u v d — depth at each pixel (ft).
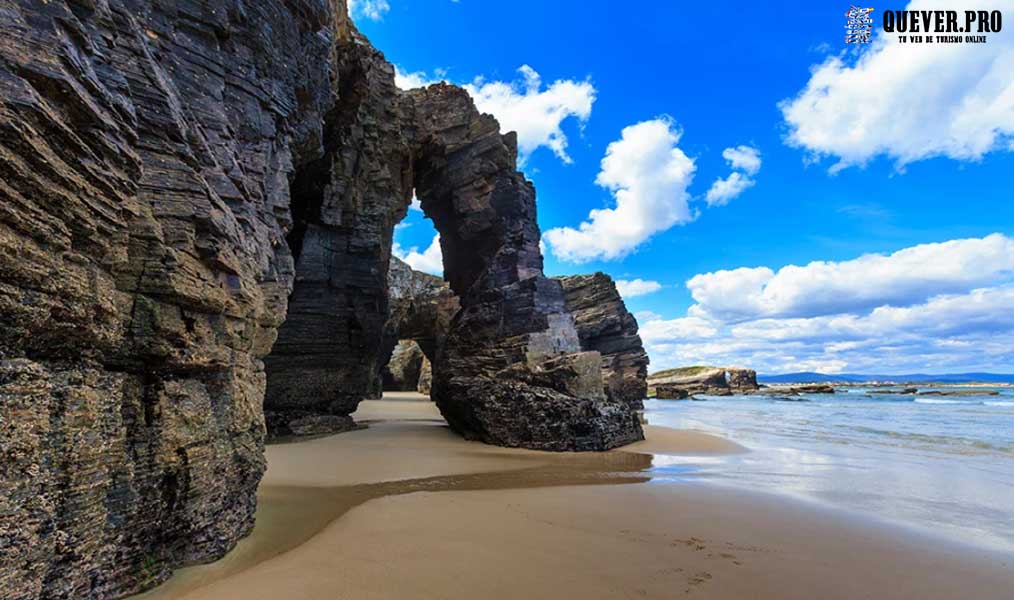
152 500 22.33
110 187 20.56
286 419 80.02
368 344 92.38
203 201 26.91
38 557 16.42
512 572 25.71
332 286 86.79
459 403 82.94
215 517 26.37
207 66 35.60
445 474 53.78
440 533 32.09
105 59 23.48
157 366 23.58
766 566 28.02
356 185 90.12
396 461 60.13
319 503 40.09
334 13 70.13
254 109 41.06
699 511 39.34
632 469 58.44
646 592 23.89
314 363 84.99
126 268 22.65
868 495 46.19
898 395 334.44
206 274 26.89
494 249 102.42
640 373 191.72
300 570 25.17
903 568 28.55
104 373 20.81
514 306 90.07
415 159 109.70
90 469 18.94
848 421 132.77
